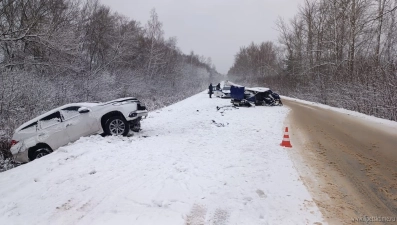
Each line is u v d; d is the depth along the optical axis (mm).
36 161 6828
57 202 4438
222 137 9477
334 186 5203
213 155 7176
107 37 31484
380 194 4871
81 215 4016
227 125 12000
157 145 8195
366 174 5902
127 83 30281
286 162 6660
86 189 4938
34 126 8781
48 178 5484
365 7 24156
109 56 30797
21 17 17516
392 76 16188
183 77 61719
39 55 19828
